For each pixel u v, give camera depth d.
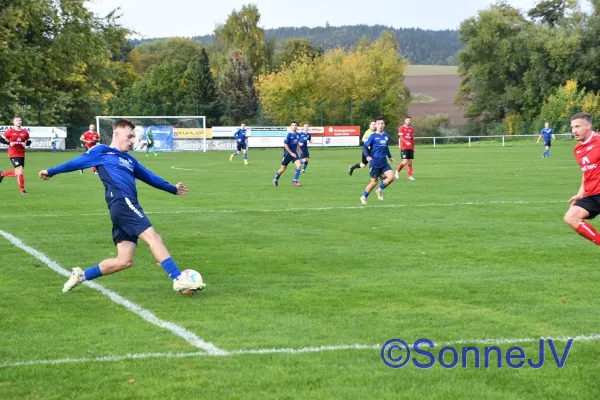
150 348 9.38
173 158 66.12
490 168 46.53
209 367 8.65
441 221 21.39
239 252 16.58
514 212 23.33
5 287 13.01
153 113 95.50
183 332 10.07
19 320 10.77
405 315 10.95
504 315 10.93
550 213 23.00
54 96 85.88
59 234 19.16
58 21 81.25
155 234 12.10
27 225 20.81
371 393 7.83
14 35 79.06
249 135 87.06
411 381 8.20
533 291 12.52
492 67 116.19
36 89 85.12
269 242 17.91
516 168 46.41
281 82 102.25
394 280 13.48
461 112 152.25
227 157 68.25
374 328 10.25
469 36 118.38
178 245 17.50
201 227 20.45
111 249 16.97
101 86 95.75
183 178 40.03
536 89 111.94
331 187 33.47
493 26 114.94
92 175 44.59
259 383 8.12
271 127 87.94
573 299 11.93
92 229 20.08
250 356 9.03
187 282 11.99
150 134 73.56
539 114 109.62
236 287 12.97
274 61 147.75
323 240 18.17
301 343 9.55
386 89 113.44
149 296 12.28
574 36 107.62
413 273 14.14
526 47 112.62
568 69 109.31
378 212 23.64
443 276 13.82
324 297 12.16
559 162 53.28
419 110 157.12
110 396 7.77
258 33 142.88
